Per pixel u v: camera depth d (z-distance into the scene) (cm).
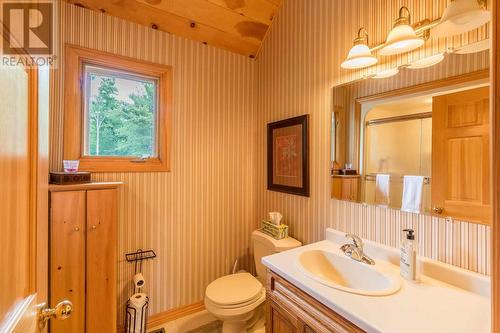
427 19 121
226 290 172
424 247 121
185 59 207
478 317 87
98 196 152
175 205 205
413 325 83
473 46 107
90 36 170
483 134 103
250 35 224
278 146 212
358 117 151
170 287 204
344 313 92
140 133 197
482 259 104
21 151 60
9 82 52
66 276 143
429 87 120
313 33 180
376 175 142
